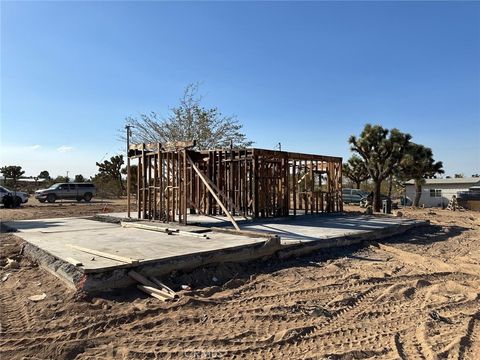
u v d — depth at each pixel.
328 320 4.81
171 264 6.27
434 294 5.90
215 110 26.84
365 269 7.47
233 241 8.03
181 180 11.66
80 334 4.24
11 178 44.66
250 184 14.16
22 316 4.69
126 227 11.28
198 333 4.33
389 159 25.42
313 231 10.71
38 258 7.02
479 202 30.83
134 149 13.55
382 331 4.47
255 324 4.62
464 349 3.99
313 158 16.36
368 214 17.72
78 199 32.94
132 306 5.03
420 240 11.55
